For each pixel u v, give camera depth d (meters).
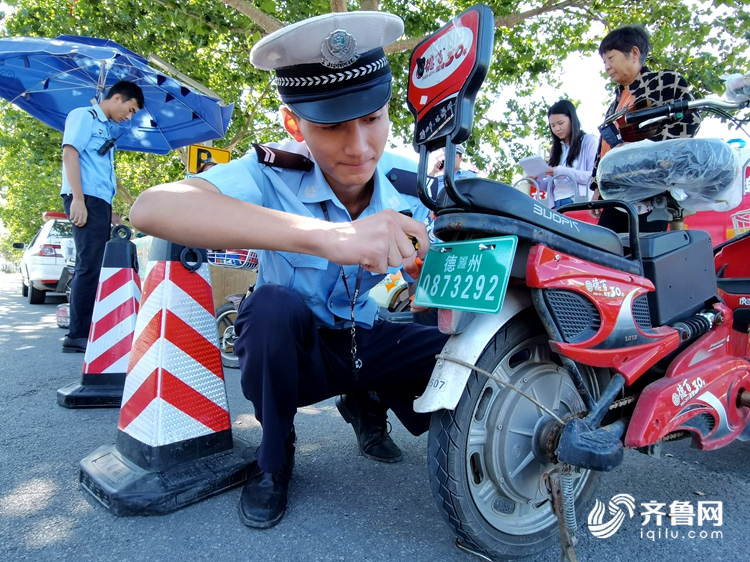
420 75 1.36
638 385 1.79
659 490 2.04
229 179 1.59
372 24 1.41
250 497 1.80
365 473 2.17
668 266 1.77
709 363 1.84
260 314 1.71
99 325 3.15
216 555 1.57
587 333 1.42
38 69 5.60
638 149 2.10
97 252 4.28
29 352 4.67
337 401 2.45
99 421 2.81
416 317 2.68
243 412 3.00
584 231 1.45
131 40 11.01
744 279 2.15
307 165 1.77
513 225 1.30
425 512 1.85
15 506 1.86
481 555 1.53
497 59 12.08
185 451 2.00
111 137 4.20
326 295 1.87
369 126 1.52
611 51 3.11
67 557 1.55
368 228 1.31
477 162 13.31
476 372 1.43
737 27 10.74
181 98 6.33
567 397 1.60
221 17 10.02
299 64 1.41
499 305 1.24
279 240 1.29
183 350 2.04
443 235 1.50
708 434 1.83
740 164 2.15
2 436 2.57
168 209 1.31
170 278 2.05
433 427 1.44
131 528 1.72
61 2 11.95
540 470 1.54
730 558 1.59
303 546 1.62
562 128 4.27
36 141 14.73
